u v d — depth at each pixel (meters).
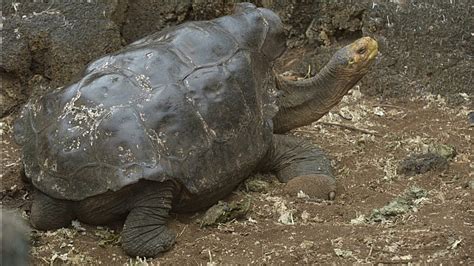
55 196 5.51
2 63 7.60
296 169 6.57
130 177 5.36
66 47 7.77
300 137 7.40
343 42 8.69
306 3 8.77
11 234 3.14
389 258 5.34
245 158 6.01
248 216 5.98
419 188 6.35
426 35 8.24
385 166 6.86
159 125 5.58
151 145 5.50
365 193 6.39
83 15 7.88
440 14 8.23
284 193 6.34
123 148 5.44
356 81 6.82
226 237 5.67
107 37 7.92
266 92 6.41
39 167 5.60
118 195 5.50
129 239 5.49
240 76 6.11
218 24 6.39
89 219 5.68
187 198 5.78
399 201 6.12
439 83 8.15
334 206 6.13
